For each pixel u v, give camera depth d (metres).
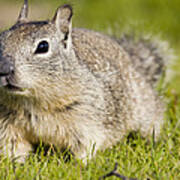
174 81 17.28
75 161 10.09
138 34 16.39
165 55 15.95
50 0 13.11
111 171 8.79
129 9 24.92
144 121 12.39
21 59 9.02
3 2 30.20
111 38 14.16
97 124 10.41
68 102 9.87
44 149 10.86
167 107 13.84
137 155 10.45
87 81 10.20
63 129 10.22
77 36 11.54
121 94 11.59
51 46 9.49
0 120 10.17
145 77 14.09
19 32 9.43
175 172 9.49
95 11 25.44
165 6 24.42
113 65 11.71
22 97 9.59
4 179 9.26
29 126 10.31
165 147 10.73
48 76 9.41
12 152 10.44
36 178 8.98
